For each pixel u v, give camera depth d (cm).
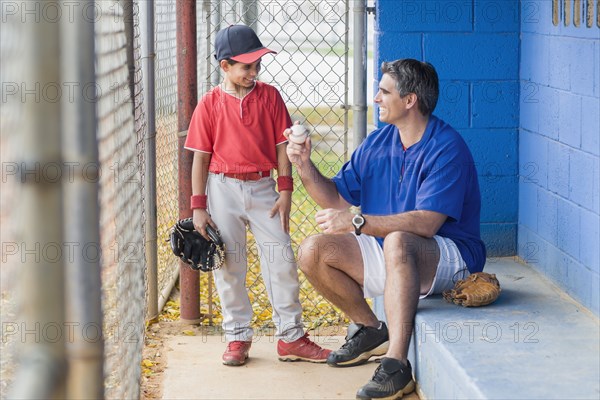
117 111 380
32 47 137
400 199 466
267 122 474
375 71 552
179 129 533
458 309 439
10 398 143
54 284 139
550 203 495
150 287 560
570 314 433
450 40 545
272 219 480
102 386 168
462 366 362
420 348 427
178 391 443
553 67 488
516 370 358
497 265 541
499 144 554
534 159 525
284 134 466
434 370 402
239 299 485
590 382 345
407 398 429
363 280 456
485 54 547
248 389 446
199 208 477
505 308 444
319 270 457
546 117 500
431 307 443
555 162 485
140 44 554
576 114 450
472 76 549
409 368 422
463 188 447
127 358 351
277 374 468
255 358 495
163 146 729
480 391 336
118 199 368
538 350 381
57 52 137
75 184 172
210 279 563
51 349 142
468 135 554
